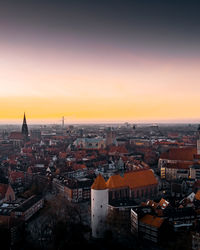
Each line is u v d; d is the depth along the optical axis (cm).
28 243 16175
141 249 14912
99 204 16500
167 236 15650
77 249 14812
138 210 17062
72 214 18600
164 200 18325
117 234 16675
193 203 18725
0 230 15712
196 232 14075
